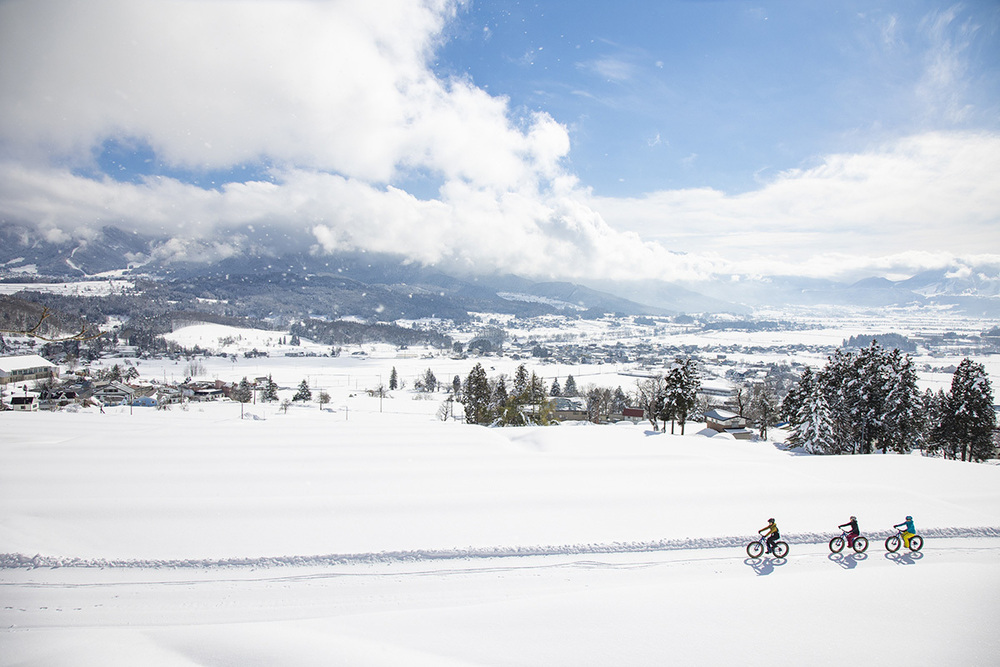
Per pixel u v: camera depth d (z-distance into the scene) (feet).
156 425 142.31
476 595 47.88
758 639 40.01
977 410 149.18
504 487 78.38
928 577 50.57
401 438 122.11
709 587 48.37
